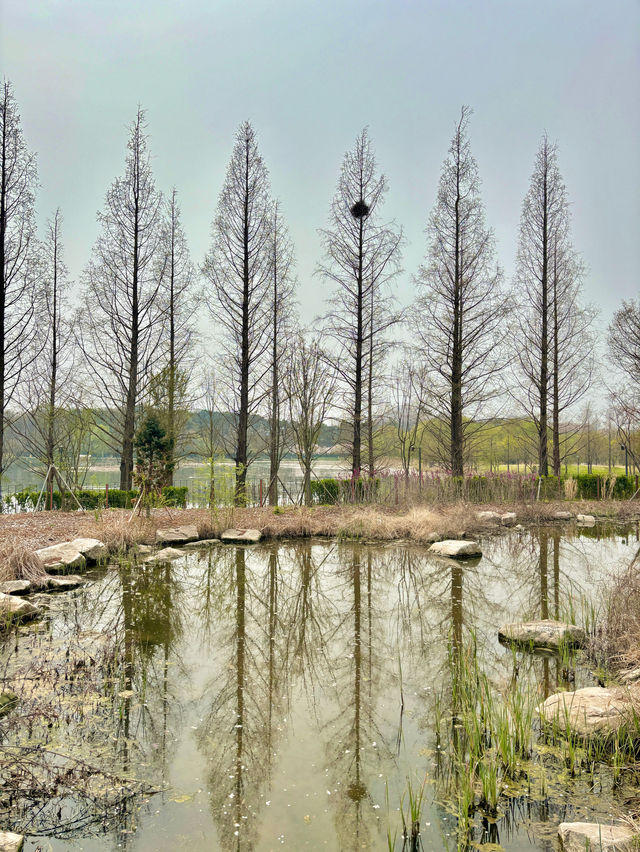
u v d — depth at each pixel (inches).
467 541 386.9
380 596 280.2
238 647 205.0
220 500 465.1
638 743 128.3
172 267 732.0
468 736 133.9
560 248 777.6
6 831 97.7
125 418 671.8
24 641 203.2
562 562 360.5
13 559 277.3
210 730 142.0
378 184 661.3
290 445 696.4
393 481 576.1
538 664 184.7
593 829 97.6
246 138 666.2
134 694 161.8
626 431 894.4
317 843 100.0
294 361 587.2
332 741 137.4
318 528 439.8
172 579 305.4
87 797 112.5
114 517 407.5
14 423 737.6
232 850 97.7
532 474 678.5
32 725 141.1
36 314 685.9
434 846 99.4
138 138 682.2
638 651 172.6
